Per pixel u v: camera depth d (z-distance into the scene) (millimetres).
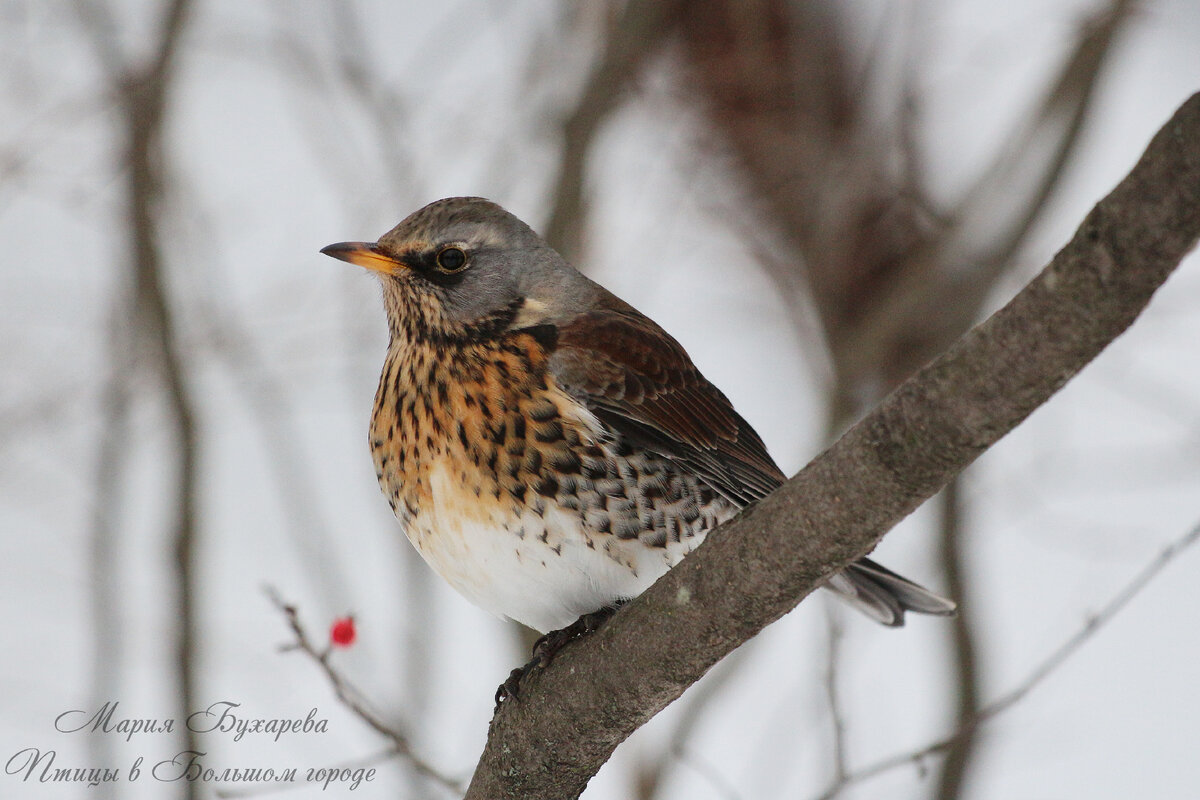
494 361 8836
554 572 8633
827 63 15250
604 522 8625
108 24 13672
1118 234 5223
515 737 7949
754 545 6727
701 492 9094
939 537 14055
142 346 13500
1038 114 14117
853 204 15180
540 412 8609
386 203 14008
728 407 9789
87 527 13938
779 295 16953
